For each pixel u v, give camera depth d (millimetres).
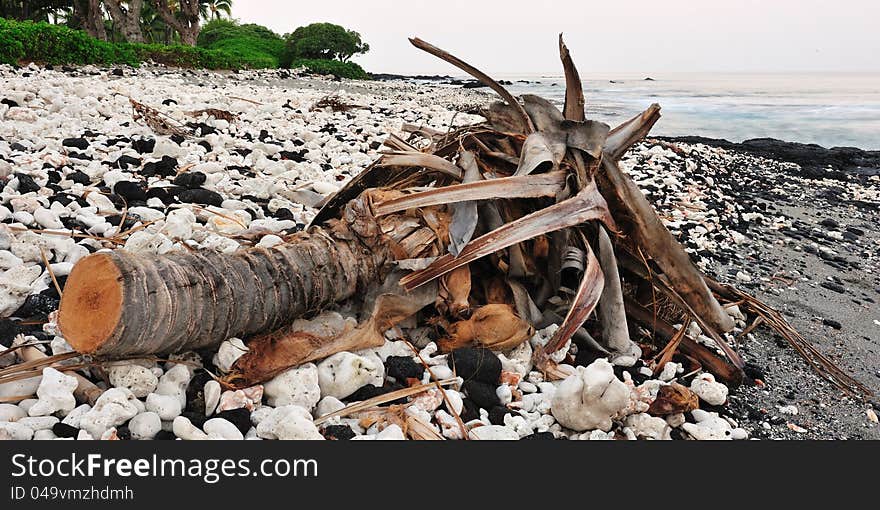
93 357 2902
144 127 7844
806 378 4234
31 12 42250
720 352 4340
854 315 5371
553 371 3607
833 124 22438
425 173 4152
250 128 9008
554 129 3953
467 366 3375
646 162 11305
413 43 3957
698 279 3963
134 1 33594
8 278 3578
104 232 4465
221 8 57000
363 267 3535
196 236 4480
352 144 9086
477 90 35750
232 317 3062
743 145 16266
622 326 3770
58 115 7547
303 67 36000
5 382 2844
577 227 3865
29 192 4988
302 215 5418
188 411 2992
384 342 3453
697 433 3314
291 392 3025
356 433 2994
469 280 3623
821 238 7820
